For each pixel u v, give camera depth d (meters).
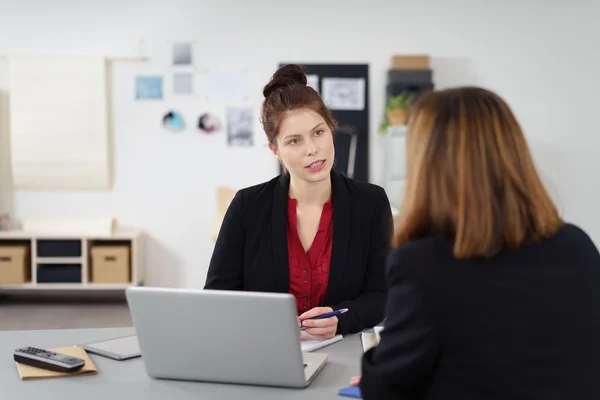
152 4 5.48
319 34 5.51
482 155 1.07
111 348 1.73
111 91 5.51
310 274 1.96
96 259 5.27
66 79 5.45
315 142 1.86
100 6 5.46
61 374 1.55
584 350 1.06
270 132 1.90
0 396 1.43
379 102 5.55
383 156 5.57
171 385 1.50
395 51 5.53
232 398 1.42
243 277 2.01
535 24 5.52
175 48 5.50
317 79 5.52
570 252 1.09
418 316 1.07
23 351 1.63
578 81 5.55
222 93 5.53
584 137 5.58
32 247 5.23
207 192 5.58
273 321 1.40
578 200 5.60
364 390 1.12
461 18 5.52
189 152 5.55
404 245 1.12
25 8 5.44
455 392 1.06
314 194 1.96
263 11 5.50
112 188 5.56
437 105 1.12
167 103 5.52
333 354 1.70
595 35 5.52
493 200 1.06
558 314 1.04
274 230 1.96
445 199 1.09
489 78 5.55
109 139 5.53
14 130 5.48
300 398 1.41
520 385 1.03
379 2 5.50
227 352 1.46
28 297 5.53
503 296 1.04
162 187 5.57
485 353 1.04
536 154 5.59
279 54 5.52
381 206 2.01
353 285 1.98
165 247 5.60
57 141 5.48
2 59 5.47
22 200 5.54
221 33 5.50
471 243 1.05
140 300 1.47
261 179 5.58
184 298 1.43
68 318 4.89
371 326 1.91
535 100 5.56
